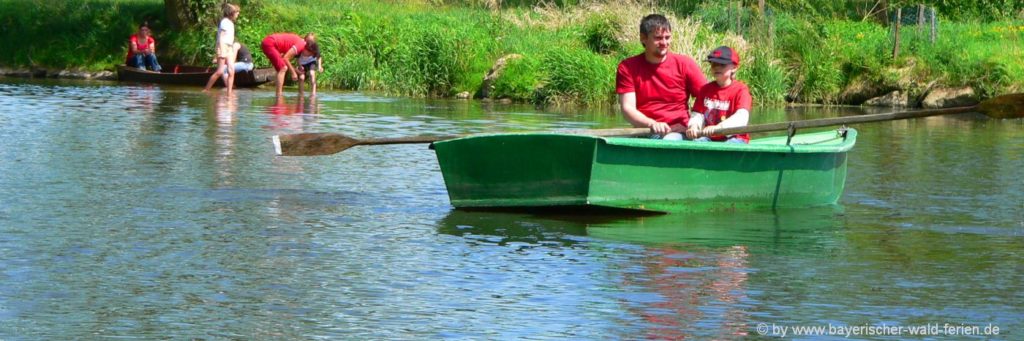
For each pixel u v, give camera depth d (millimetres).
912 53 33500
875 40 34781
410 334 8195
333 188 14344
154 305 8859
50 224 11766
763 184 13320
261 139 19672
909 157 18625
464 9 45062
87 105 26594
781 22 35750
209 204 13039
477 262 10336
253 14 41938
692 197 12938
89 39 42719
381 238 11320
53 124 21516
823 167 13797
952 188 15164
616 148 12234
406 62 35438
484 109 29531
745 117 13070
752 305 8977
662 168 12641
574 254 10688
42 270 9852
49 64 42469
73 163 16078
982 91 31359
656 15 13141
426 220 12281
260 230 11641
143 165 16016
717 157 12930
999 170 17016
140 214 12359
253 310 8750
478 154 12695
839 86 33500
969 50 33125
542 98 32969
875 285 9656
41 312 8617
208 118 23766
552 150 12305
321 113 26234
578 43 36844
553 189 12492
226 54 32531
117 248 10727
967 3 38812
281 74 32062
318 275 9820
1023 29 36188
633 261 10430
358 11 42625
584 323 8453
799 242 11414
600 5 38719
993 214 13156
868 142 21156
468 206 13039
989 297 9320
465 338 8102
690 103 26547
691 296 9234
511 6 44500
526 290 9375
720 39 33688
